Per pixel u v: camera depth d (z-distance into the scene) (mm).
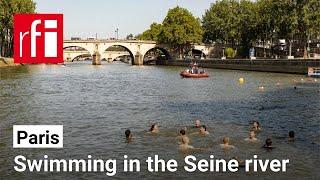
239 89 65062
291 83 75500
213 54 184125
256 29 153875
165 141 28125
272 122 35500
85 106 45562
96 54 176250
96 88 68562
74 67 157875
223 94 57906
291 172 21859
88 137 29500
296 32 122625
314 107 44344
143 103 48281
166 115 39250
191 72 97625
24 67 140625
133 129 32375
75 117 38062
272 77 92688
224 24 171625
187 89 65938
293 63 107125
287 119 36969
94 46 176125
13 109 42812
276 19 126188
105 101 50281
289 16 120000
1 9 134375
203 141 28141
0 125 33969
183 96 55688
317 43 156750
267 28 148000
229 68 141250
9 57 153375
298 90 62719
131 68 151875
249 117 38094
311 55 145750
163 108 44031
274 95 56062
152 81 84438
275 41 161375
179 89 66125
